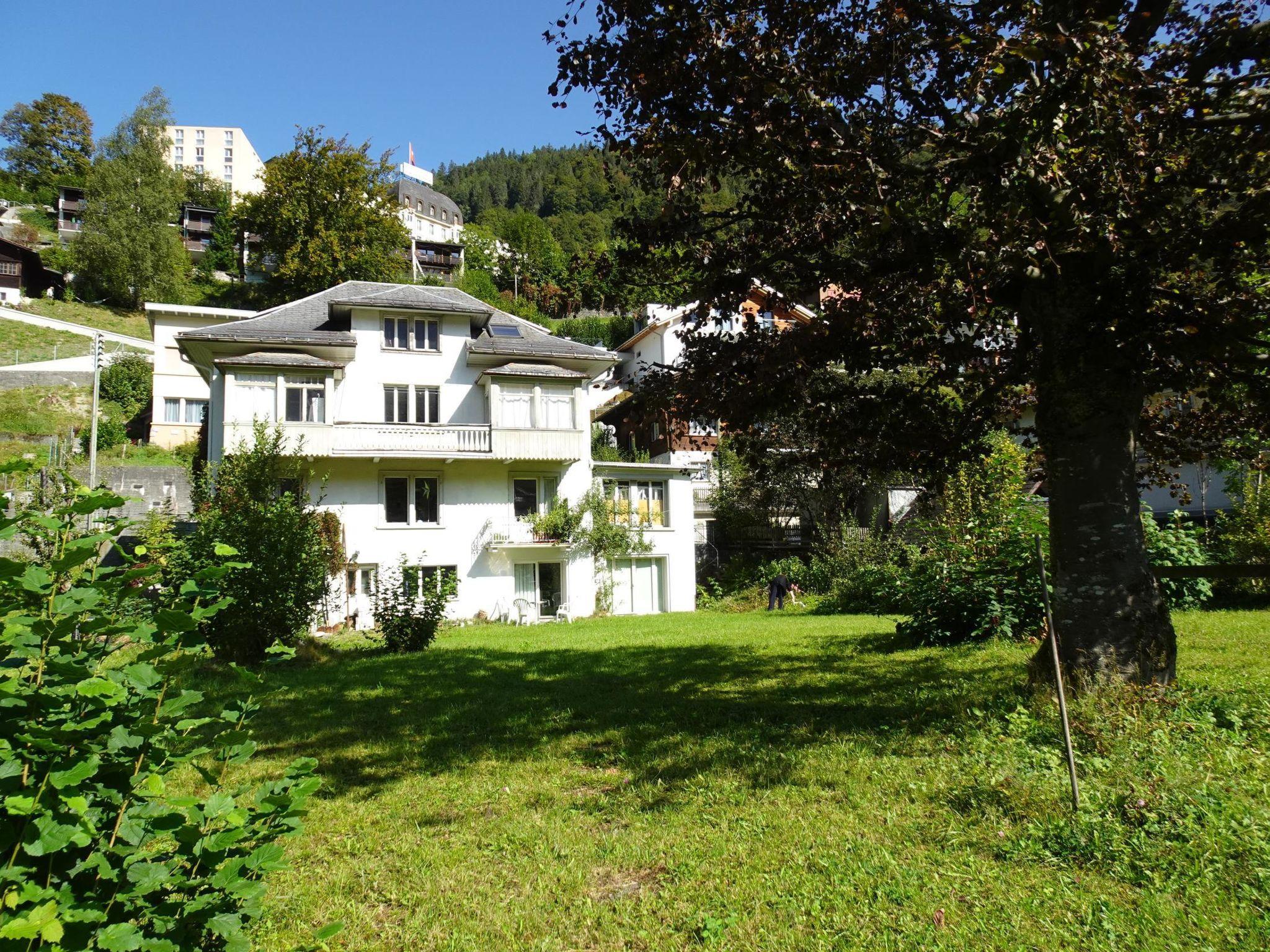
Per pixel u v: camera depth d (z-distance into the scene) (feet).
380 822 20.33
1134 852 15.43
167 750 9.80
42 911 7.47
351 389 94.68
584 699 35.12
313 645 55.98
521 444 96.02
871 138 25.49
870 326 30.14
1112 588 25.02
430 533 93.66
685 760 24.04
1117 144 22.22
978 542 46.91
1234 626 43.32
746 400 29.32
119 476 107.86
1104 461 25.54
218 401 92.27
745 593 108.17
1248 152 24.16
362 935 14.42
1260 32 23.91
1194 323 24.93
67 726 8.44
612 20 26.50
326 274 181.78
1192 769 18.43
